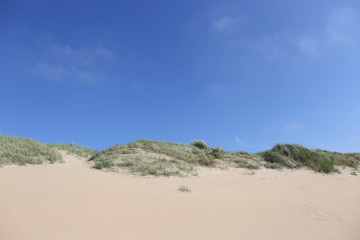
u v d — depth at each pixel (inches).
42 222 227.9
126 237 212.4
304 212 300.2
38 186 328.2
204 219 265.7
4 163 457.4
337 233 238.7
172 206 300.8
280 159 645.9
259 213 292.4
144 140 665.0
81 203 281.6
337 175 579.5
